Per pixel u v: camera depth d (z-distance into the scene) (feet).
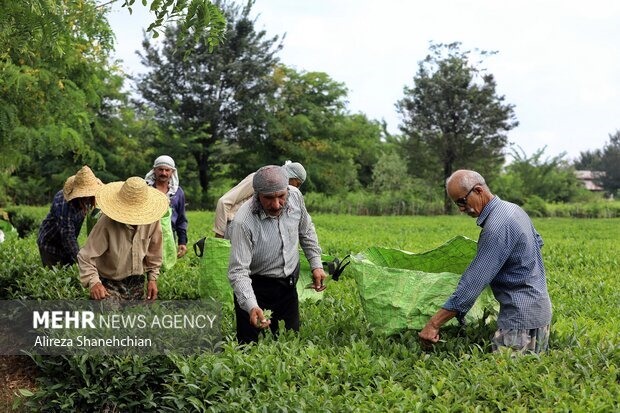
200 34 20.93
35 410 18.97
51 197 139.95
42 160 137.69
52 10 23.11
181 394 17.24
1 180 62.18
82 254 21.27
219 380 17.16
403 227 91.91
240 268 19.62
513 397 16.17
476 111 154.92
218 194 164.96
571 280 37.04
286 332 20.54
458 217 131.23
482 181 18.47
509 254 18.22
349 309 24.66
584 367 17.15
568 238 73.97
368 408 15.78
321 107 165.58
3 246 34.32
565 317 27.63
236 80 152.97
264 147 161.58
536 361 17.84
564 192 175.94
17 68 34.32
